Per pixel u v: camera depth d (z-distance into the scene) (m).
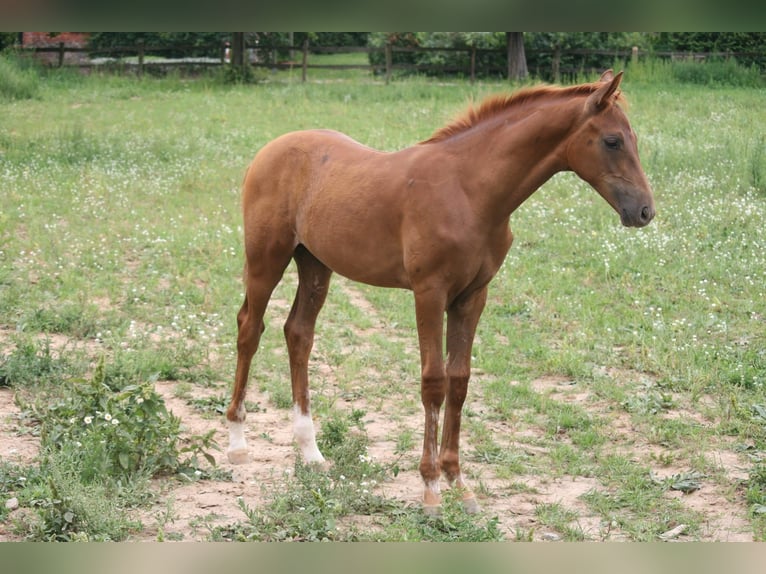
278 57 31.12
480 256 4.87
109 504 4.62
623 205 4.69
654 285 9.27
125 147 15.61
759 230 10.50
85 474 4.91
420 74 27.34
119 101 21.52
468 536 4.55
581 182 13.41
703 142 15.41
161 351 7.28
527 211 11.93
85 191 12.56
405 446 5.90
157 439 5.22
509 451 5.84
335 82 25.34
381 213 5.05
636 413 6.46
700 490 5.30
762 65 26.03
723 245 10.25
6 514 4.59
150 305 8.51
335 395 6.76
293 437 6.09
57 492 4.46
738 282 9.16
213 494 5.10
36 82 22.22
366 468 5.33
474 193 4.83
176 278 9.30
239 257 10.17
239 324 5.79
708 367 7.18
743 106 19.58
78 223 11.05
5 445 5.55
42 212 11.35
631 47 27.66
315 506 4.75
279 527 4.59
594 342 7.87
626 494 5.18
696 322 8.19
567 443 6.08
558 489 5.33
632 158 4.68
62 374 6.60
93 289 8.75
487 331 8.30
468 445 6.00
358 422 6.08
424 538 4.57
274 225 5.65
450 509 4.89
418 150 5.10
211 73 26.73
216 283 9.27
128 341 7.58
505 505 5.09
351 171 5.29
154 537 4.48
